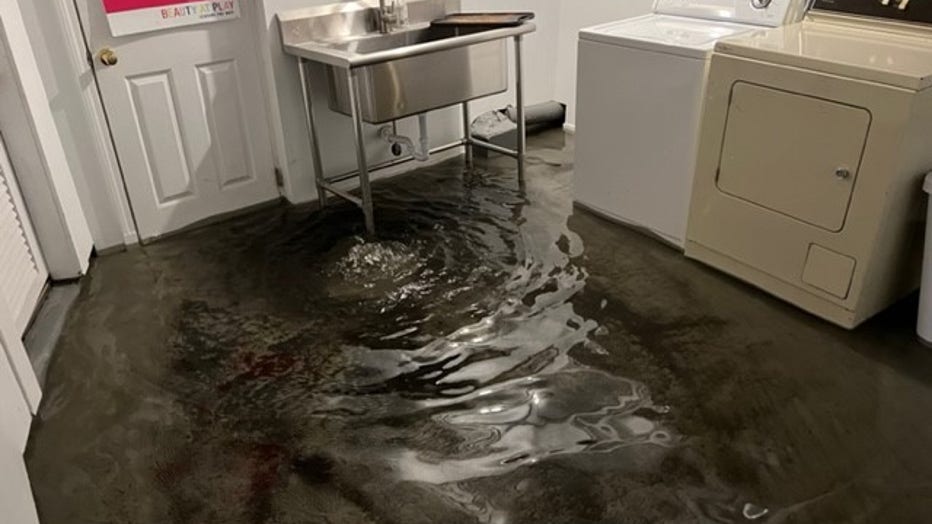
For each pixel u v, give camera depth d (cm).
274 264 311
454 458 203
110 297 290
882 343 245
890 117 219
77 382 240
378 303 279
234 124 344
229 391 234
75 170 305
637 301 275
